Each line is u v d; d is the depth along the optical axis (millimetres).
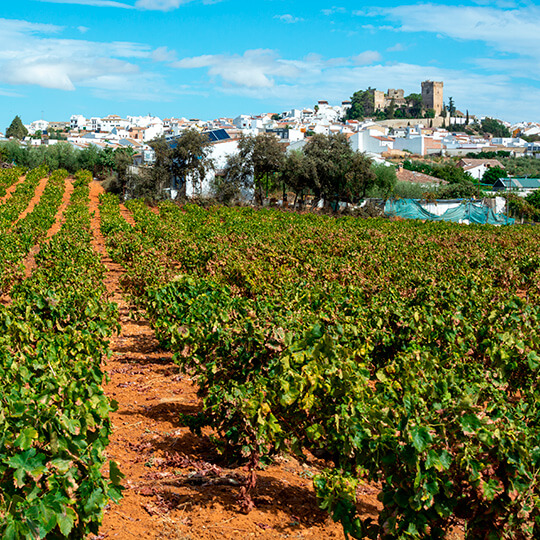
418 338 9062
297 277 15625
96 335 9602
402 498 4574
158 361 11086
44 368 6684
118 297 16703
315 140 55812
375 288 13656
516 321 9695
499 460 4457
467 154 140000
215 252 18953
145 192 53344
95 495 4316
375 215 52000
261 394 5879
